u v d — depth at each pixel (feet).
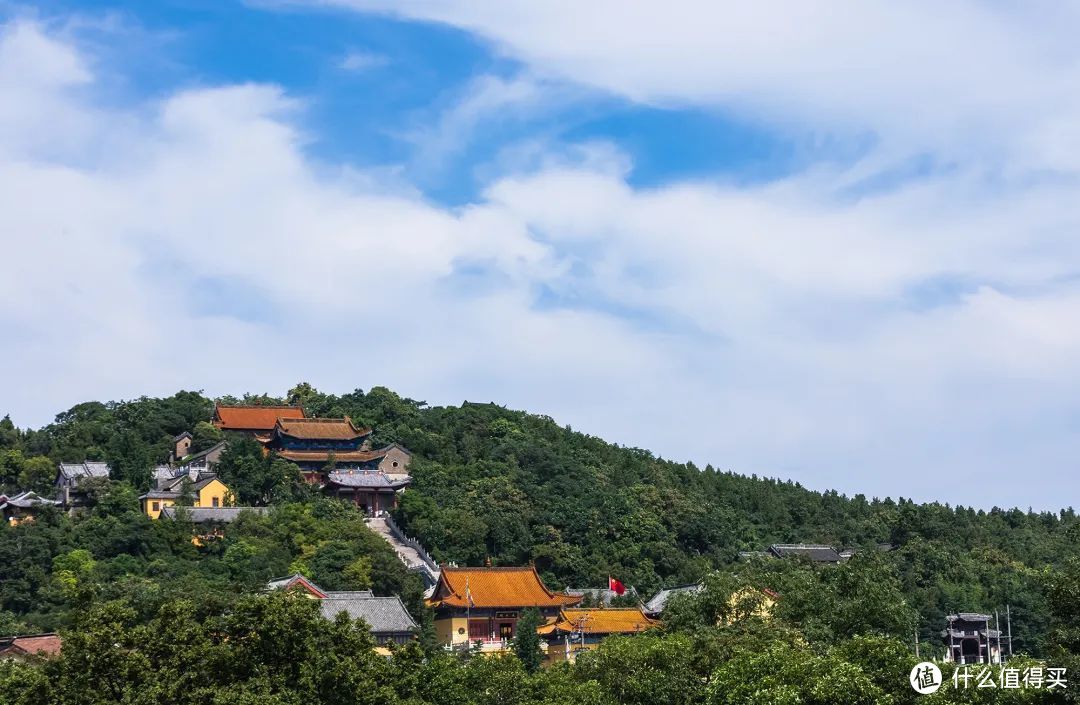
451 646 475.31
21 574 490.49
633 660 286.05
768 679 239.50
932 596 566.36
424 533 616.80
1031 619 557.74
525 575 523.70
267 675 226.79
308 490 652.07
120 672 215.92
